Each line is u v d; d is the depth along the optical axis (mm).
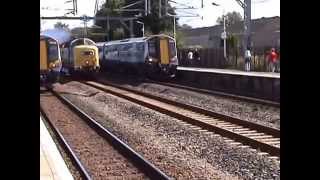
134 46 40875
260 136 13672
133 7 69125
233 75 29250
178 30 72688
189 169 10062
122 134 14773
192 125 16078
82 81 39719
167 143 13172
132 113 19875
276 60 35438
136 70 41062
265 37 62188
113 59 47312
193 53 52281
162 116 18422
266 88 25297
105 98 25953
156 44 38062
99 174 9844
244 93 27141
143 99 25141
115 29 77188
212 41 77625
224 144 12703
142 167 10305
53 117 18922
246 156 11227
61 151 12188
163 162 10773
